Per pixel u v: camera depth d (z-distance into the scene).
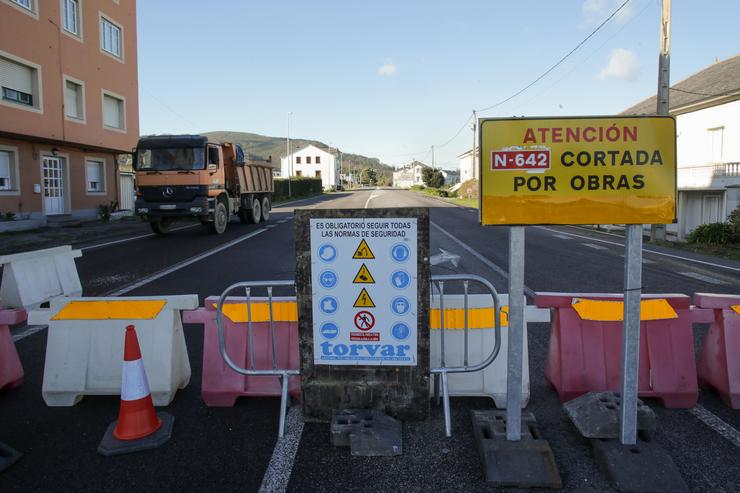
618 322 4.17
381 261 3.74
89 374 4.25
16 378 4.58
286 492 3.06
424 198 57.50
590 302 4.21
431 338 4.21
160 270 10.51
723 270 10.95
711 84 26.16
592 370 4.14
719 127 24.11
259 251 13.45
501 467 3.14
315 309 3.81
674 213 3.20
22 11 19.61
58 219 21.47
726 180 21.98
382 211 3.71
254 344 4.24
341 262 3.77
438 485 3.13
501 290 8.66
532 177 3.22
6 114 18.89
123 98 27.11
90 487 3.13
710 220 23.73
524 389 4.12
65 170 22.52
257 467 3.33
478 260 11.91
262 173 23.53
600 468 3.28
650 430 3.51
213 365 4.23
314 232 3.76
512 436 3.32
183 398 4.38
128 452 3.50
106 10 25.39
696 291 8.66
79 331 4.31
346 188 125.25
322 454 3.48
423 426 3.83
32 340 5.94
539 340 5.87
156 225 17.38
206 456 3.47
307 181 65.69
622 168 3.21
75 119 22.92
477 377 4.20
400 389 3.83
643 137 3.19
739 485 3.10
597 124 3.20
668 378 4.09
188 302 4.30
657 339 4.15
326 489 3.09
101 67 25.03
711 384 4.34
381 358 3.81
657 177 3.20
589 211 3.22
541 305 4.25
